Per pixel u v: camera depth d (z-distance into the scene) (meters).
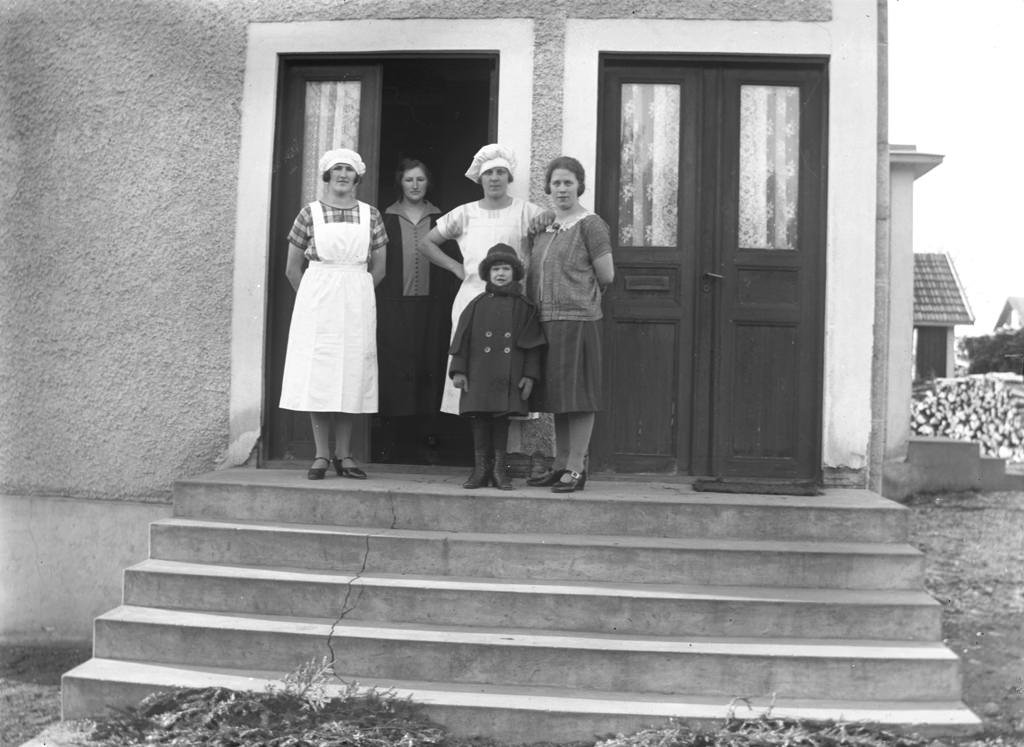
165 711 4.36
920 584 4.92
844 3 5.99
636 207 6.19
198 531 5.23
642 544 5.01
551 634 4.72
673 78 6.18
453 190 8.14
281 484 5.46
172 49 6.35
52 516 6.35
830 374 5.95
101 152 6.39
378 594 4.86
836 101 6.00
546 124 6.09
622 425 6.12
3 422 6.41
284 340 6.36
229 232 6.28
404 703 4.33
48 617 6.30
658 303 6.12
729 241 6.12
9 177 6.48
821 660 4.48
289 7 6.29
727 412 6.07
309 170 6.43
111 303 6.35
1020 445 11.39
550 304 5.38
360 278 5.71
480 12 6.14
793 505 5.18
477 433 5.50
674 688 4.52
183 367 6.28
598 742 4.20
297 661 4.67
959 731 4.26
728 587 4.91
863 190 5.96
